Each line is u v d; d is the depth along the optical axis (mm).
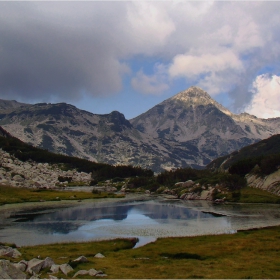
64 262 54500
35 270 46125
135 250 68500
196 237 83250
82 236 87188
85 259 54844
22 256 57531
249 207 146500
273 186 179125
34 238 84562
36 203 165375
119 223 108875
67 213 133500
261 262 54906
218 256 61781
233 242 74250
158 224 106125
